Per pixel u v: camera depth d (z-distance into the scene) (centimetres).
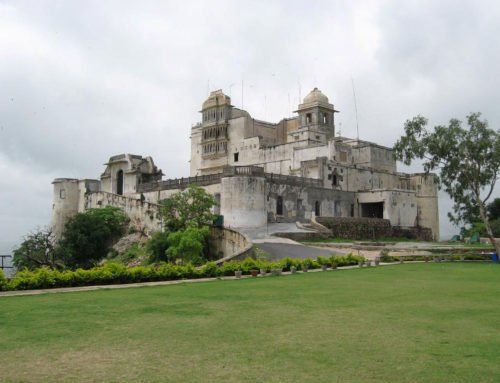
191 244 4744
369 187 7550
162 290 2197
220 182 6294
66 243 6294
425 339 1209
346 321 1432
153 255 5259
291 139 8456
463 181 5138
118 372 951
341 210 6938
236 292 2106
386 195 6894
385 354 1074
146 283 2570
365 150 7825
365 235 6462
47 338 1222
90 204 7906
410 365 994
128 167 8219
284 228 5753
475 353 1081
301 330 1311
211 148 8956
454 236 7912
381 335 1252
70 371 958
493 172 4956
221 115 8875
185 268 2859
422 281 2572
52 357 1054
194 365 995
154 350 1109
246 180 5791
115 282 2552
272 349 1116
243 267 3075
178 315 1532
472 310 1619
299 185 6431
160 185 7456
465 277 2803
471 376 926
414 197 7325
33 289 2267
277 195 6150
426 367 981
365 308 1662
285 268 3306
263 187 5922
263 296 1972
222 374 938
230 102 8956
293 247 4709
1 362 1017
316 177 6888
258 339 1211
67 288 2312
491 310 1620
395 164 8212
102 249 6494
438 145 5066
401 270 3325
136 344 1162
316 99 8650
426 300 1852
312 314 1548
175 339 1212
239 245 4872
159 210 5934
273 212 6084
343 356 1059
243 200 5772
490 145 4888
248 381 898
